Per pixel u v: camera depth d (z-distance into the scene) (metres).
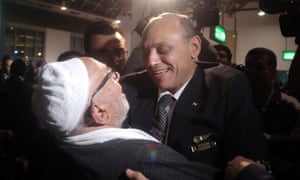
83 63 0.88
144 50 1.01
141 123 1.12
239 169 0.86
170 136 1.05
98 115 0.86
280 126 1.46
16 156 2.01
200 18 2.67
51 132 0.94
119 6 9.95
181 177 0.82
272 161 1.33
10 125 2.52
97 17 10.47
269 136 1.42
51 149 0.92
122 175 0.80
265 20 11.90
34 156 1.11
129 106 1.05
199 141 1.02
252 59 1.91
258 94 1.88
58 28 11.04
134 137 0.87
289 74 1.18
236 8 10.58
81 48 12.26
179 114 1.05
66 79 0.82
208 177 0.87
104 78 0.88
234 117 1.02
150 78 1.18
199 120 1.03
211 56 1.45
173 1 1.98
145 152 0.81
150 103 1.14
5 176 2.04
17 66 2.80
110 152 0.82
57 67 0.85
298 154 1.35
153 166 0.80
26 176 1.16
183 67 1.01
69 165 0.85
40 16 10.30
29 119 2.48
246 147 1.00
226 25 12.52
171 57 0.98
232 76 1.07
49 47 11.23
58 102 0.80
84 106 0.83
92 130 0.86
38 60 11.05
